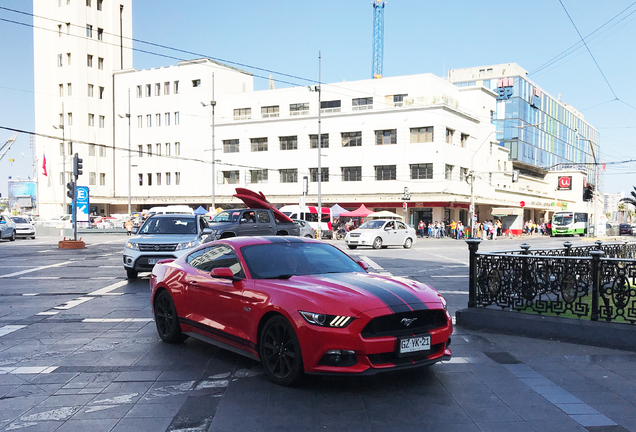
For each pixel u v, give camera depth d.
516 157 75.50
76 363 5.43
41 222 43.06
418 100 43.53
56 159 56.72
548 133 90.75
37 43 57.19
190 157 52.88
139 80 55.75
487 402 4.23
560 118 97.75
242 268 5.34
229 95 52.31
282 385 4.62
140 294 10.21
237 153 50.91
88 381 4.82
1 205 100.94
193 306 5.79
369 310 4.34
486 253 7.38
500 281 7.26
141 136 55.88
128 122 55.59
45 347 6.11
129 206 50.12
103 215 58.41
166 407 4.13
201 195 52.38
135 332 6.92
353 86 47.31
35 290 10.76
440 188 42.50
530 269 6.99
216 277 5.54
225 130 51.50
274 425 3.77
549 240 40.41
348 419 3.88
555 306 6.80
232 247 5.69
